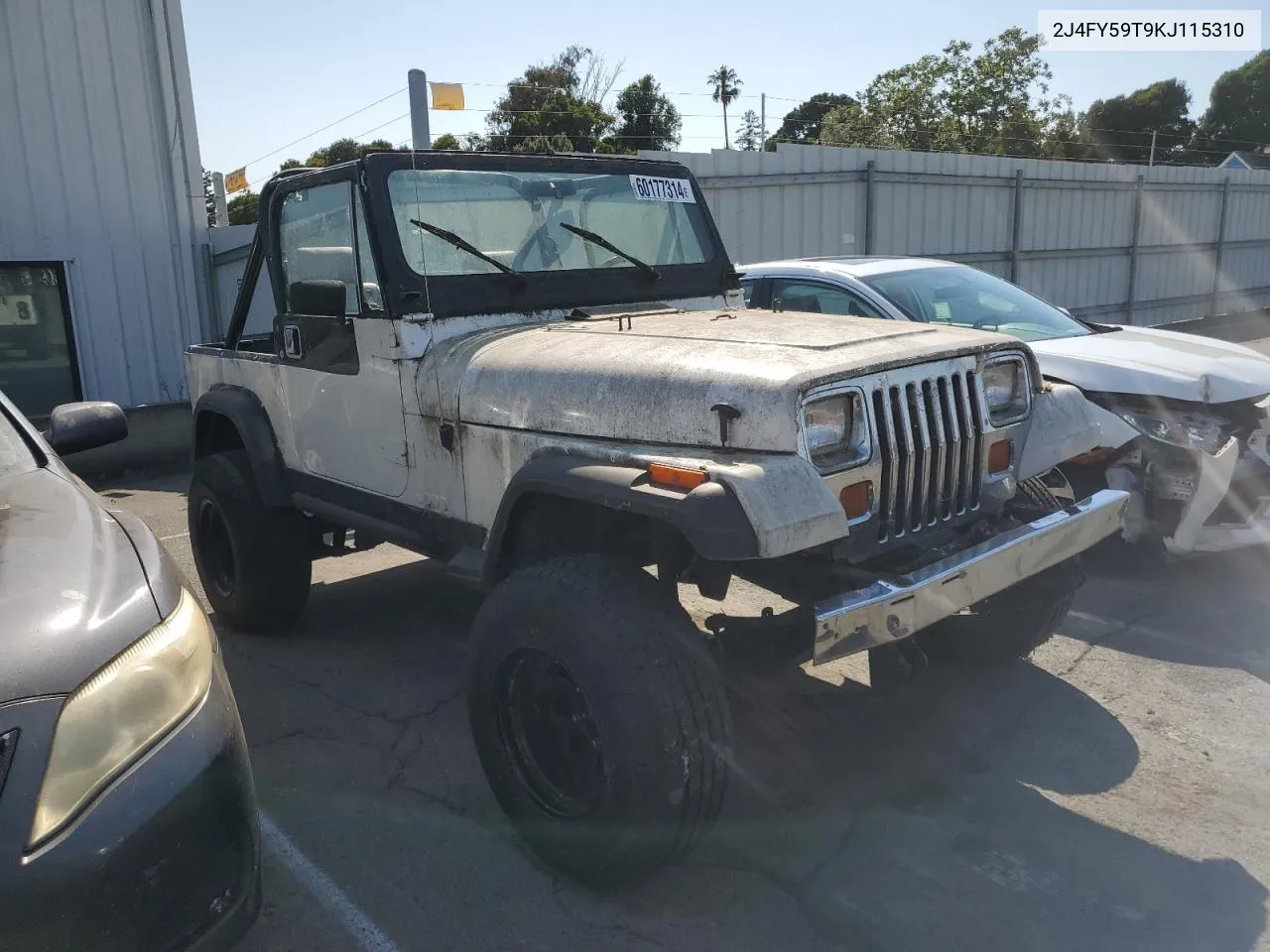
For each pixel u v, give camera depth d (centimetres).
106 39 1013
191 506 472
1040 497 351
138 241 1059
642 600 251
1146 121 5634
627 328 327
